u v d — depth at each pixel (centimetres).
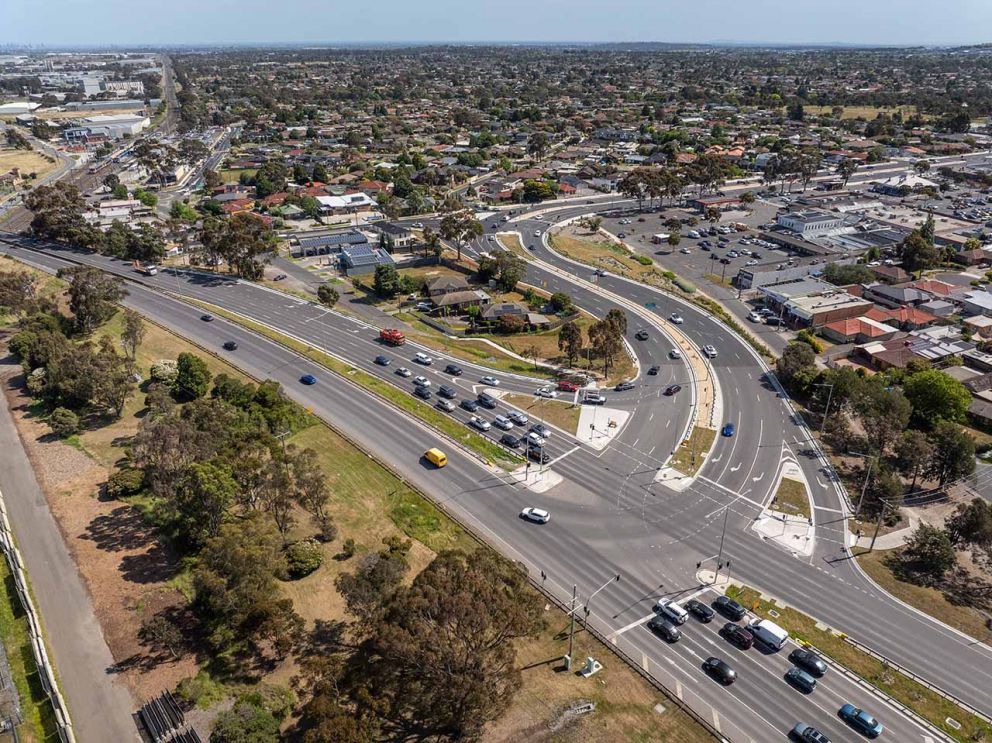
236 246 17212
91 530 7906
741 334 14550
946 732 5825
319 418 10719
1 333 13525
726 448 10238
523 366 13000
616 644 6669
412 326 14938
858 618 7088
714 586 7494
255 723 5222
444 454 9762
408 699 5478
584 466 9731
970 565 7962
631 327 14850
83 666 6116
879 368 13225
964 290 16638
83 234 19275
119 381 10331
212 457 7850
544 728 5675
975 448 9444
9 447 9600
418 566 7462
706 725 5788
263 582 6362
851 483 9462
